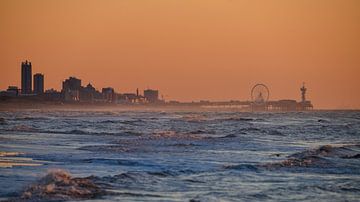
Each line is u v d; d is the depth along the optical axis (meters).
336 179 72.81
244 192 61.97
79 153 108.06
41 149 117.44
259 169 81.25
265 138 163.62
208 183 68.06
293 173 78.06
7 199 55.50
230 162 94.75
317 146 135.75
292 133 193.12
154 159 97.44
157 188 63.66
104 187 62.47
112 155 104.50
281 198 58.94
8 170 77.94
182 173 76.00
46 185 60.34
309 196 60.19
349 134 191.88
